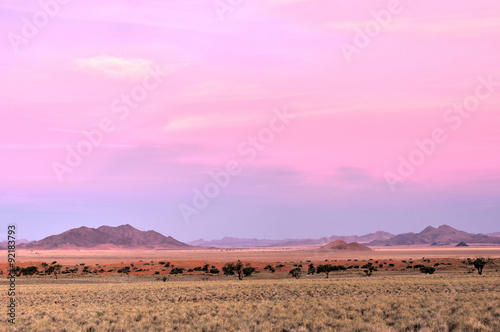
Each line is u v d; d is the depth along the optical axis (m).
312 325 26.55
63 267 160.12
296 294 49.03
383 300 38.25
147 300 46.94
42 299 49.34
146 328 28.03
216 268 152.75
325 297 44.69
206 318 31.25
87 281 101.75
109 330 27.78
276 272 138.00
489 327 24.06
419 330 23.94
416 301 36.88
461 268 137.12
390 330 24.20
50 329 28.34
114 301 45.97
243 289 58.31
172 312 34.97
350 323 26.78
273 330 25.80
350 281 72.62
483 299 35.97
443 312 29.72
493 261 171.62
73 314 34.94
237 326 27.11
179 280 104.62
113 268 156.88
